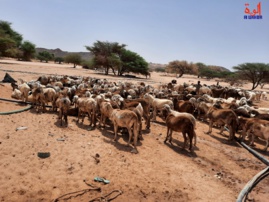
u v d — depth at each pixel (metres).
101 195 6.08
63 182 6.49
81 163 7.64
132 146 9.66
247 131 11.59
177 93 22.97
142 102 12.60
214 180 7.71
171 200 6.25
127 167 7.73
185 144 10.02
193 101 17.22
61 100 10.95
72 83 22.19
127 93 17.44
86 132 10.70
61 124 11.14
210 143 11.51
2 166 6.91
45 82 21.88
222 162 9.33
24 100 15.46
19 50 80.50
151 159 8.62
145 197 6.24
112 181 6.80
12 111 12.42
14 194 5.79
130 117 9.16
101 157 8.23
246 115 14.19
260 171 8.71
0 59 75.88
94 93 16.70
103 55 63.50
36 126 10.62
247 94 31.33
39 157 7.68
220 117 12.17
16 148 8.11
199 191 6.87
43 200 5.69
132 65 60.78
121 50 64.25
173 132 12.62
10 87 20.06
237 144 11.79
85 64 90.25
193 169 8.28
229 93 27.83
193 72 90.56
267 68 50.69
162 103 13.97
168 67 91.81
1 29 66.25
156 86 37.19
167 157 9.03
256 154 10.29
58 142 9.05
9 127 10.09
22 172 6.73
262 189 7.51
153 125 13.63
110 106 10.80
